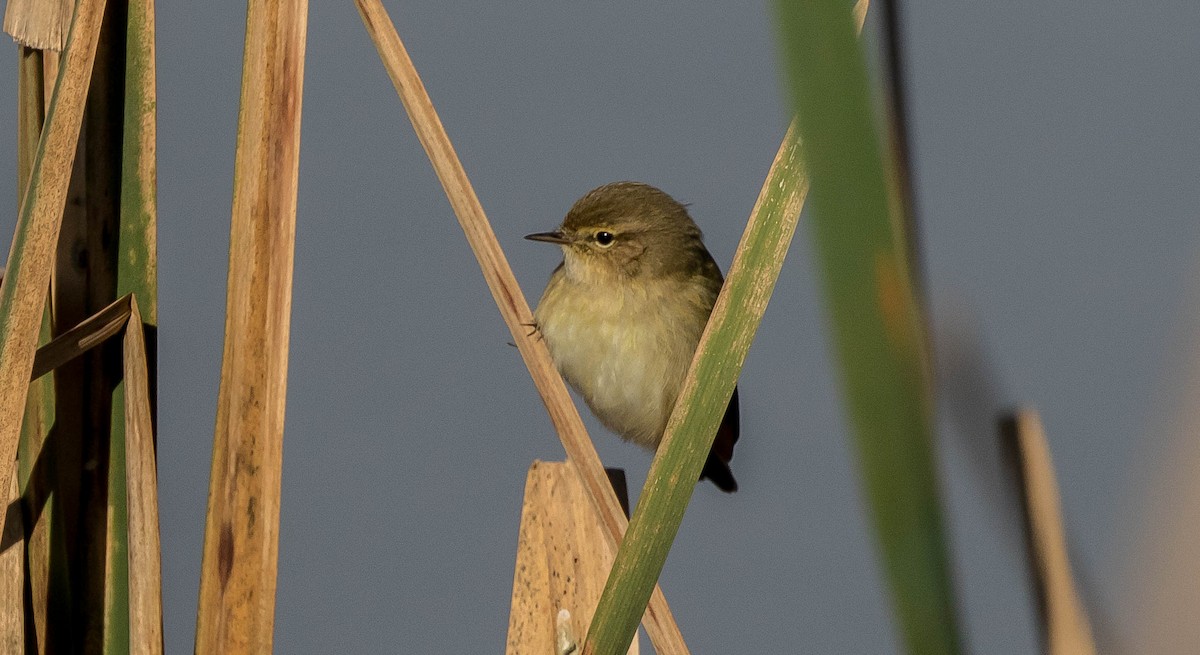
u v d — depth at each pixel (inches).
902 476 91.0
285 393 176.9
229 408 176.9
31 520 177.3
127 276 177.3
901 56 99.5
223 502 176.9
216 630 176.9
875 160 89.9
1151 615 92.6
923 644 90.7
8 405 176.7
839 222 89.6
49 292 177.3
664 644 176.9
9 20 177.3
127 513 177.2
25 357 176.9
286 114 176.7
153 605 177.0
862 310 90.0
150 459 177.0
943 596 91.4
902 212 97.0
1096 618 105.3
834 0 88.9
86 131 177.3
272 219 176.7
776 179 173.0
